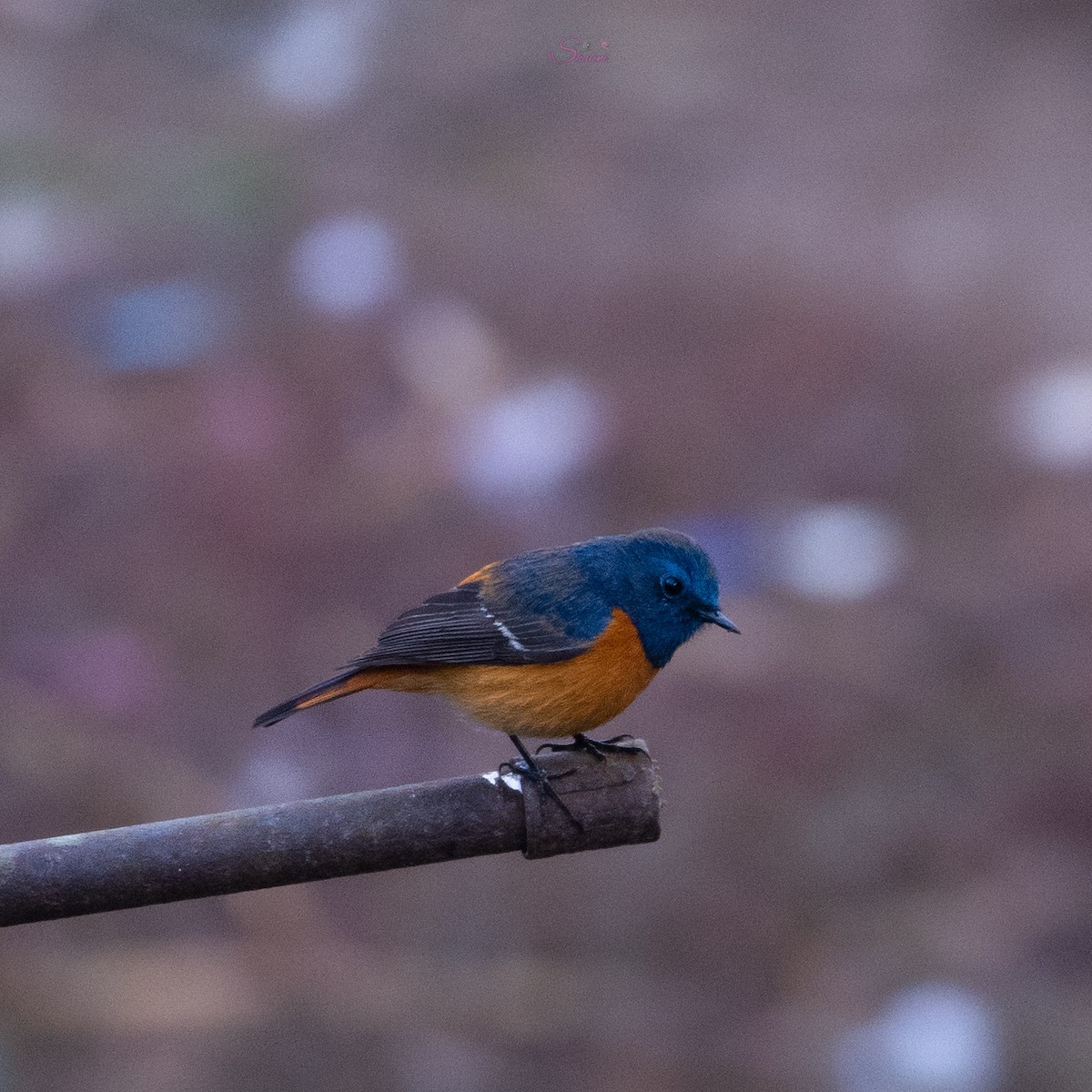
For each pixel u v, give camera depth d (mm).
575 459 14398
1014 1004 10016
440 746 11867
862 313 16266
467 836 5102
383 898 10906
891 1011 9984
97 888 4785
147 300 16125
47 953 10414
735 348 15914
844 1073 9594
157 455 14320
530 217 18016
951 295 16781
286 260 16984
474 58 20875
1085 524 13820
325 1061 9695
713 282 16734
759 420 14977
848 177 18953
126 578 13094
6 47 21078
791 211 18328
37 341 15773
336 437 14617
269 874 4922
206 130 19422
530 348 15914
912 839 11117
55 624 12633
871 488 14398
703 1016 10094
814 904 10773
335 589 13031
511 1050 9812
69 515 13695
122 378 15320
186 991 10172
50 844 4789
